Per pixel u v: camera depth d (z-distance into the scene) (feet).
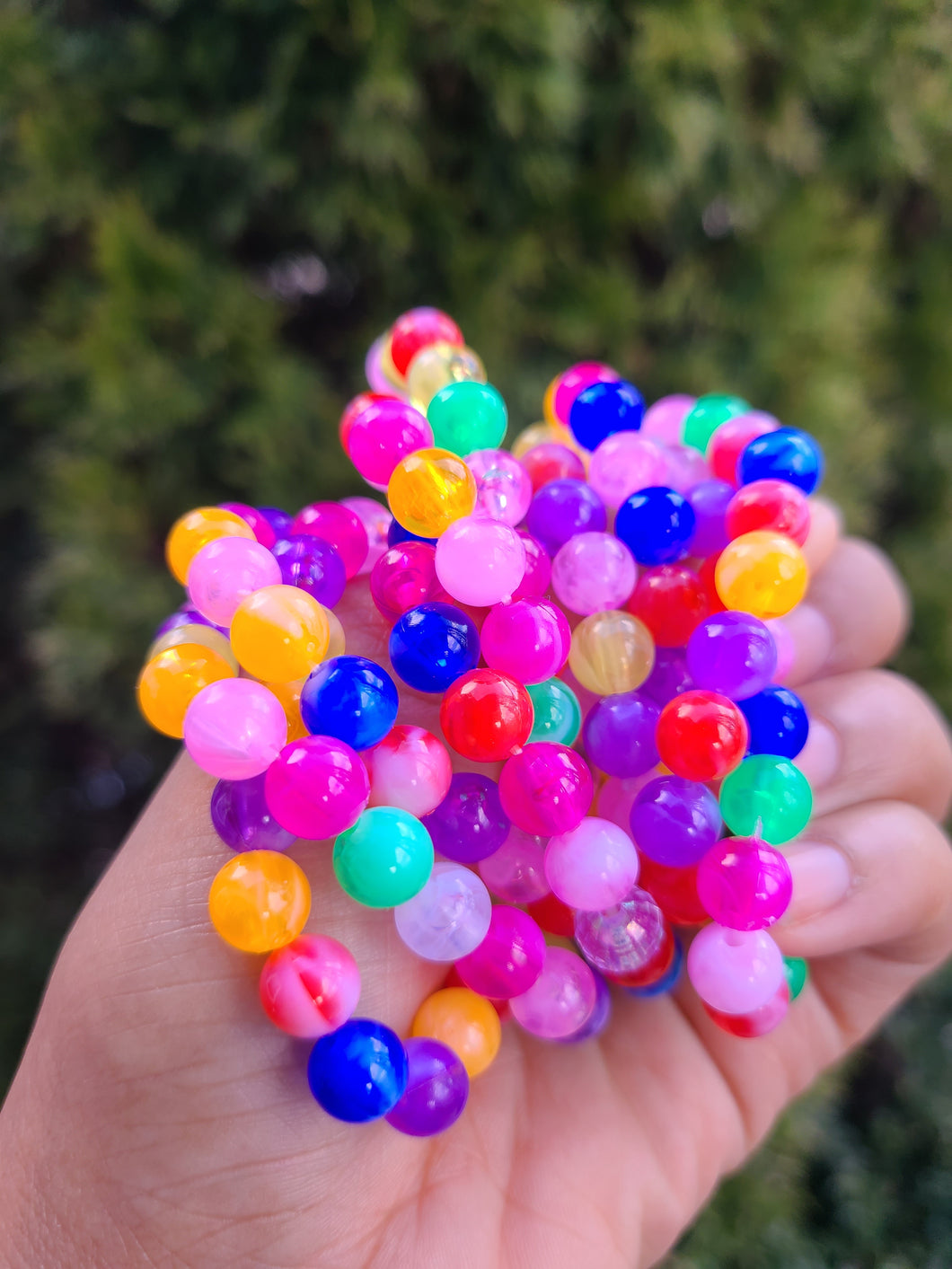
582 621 0.38
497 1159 0.37
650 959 0.35
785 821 0.34
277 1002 0.31
